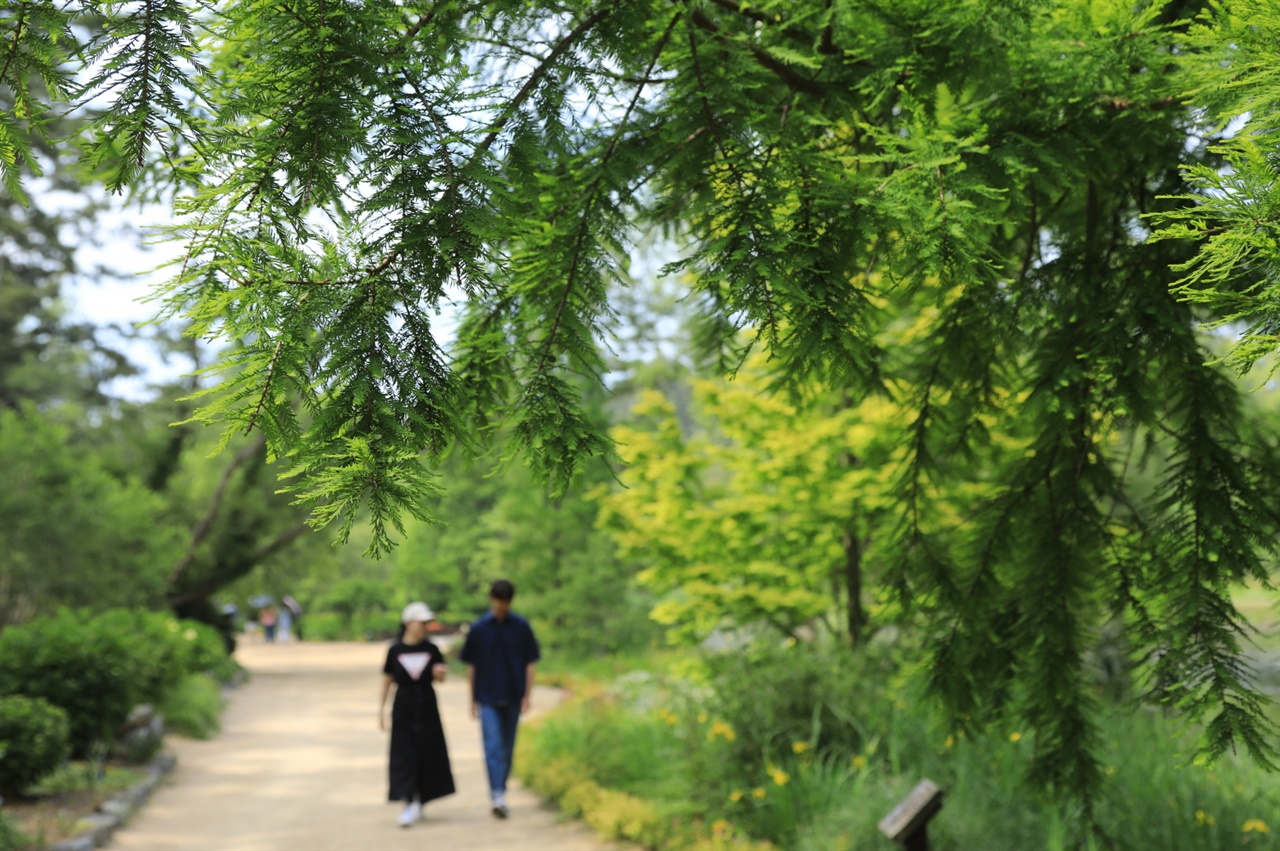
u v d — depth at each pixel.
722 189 3.05
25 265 35.22
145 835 8.23
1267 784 6.09
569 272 3.15
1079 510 4.27
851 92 3.54
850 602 9.04
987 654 4.36
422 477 2.42
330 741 14.61
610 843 7.61
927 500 4.78
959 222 2.80
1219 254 2.15
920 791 4.81
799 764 7.38
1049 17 3.46
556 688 22.84
